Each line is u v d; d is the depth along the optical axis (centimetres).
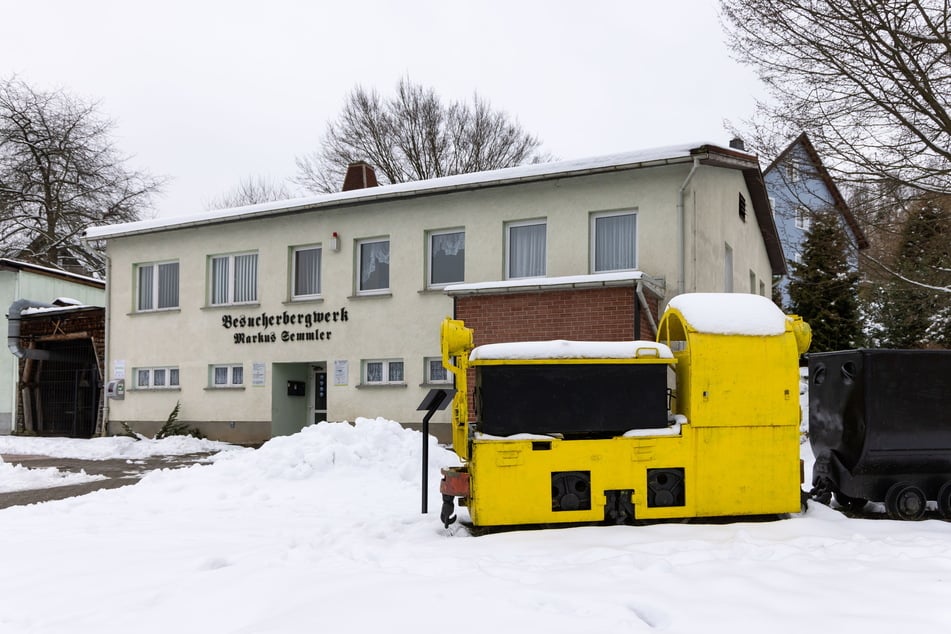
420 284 1588
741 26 1306
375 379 1647
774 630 360
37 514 804
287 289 1748
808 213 1458
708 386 640
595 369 638
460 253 1577
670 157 1325
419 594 418
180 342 1880
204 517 761
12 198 3419
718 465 636
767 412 646
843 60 1255
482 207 1529
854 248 1501
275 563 510
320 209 1695
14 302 2131
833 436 737
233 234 1831
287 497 879
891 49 1206
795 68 1300
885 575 444
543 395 632
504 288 1296
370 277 1683
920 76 1226
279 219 1769
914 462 697
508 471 617
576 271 1427
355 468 1020
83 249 3556
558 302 1277
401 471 991
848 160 1319
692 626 366
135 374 1955
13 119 3422
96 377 2064
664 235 1356
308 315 1709
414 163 3684
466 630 363
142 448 1658
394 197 1584
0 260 2170
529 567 486
